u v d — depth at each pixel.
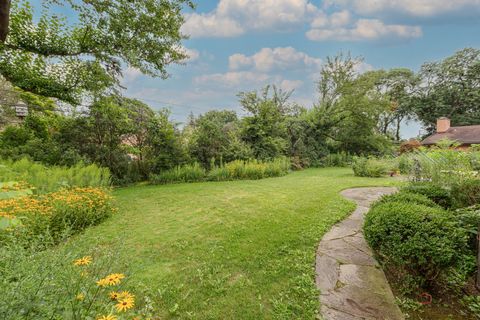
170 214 4.82
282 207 5.19
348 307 2.14
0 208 3.26
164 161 9.67
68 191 4.77
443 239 2.14
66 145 8.11
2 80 6.88
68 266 1.48
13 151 7.63
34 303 1.16
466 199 3.00
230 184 8.49
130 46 6.91
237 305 2.16
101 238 3.54
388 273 2.70
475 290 2.30
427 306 2.17
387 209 2.62
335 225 4.20
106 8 6.29
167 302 2.18
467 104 23.72
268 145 12.81
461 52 23.31
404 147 18.36
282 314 2.04
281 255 3.07
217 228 3.97
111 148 8.79
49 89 7.66
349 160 17.28
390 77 27.22
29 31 6.93
